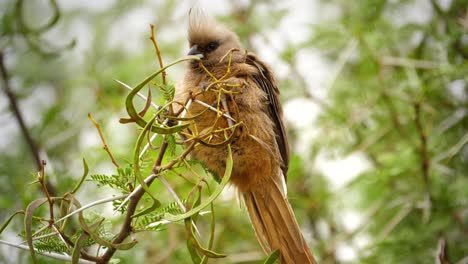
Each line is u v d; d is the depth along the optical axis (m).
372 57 12.16
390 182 11.51
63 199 6.27
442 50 12.13
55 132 12.31
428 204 10.84
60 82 13.80
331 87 12.37
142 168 6.44
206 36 9.89
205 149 8.55
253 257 11.47
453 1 12.50
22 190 9.59
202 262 6.20
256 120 8.73
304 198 12.04
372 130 12.15
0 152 11.73
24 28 11.23
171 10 13.94
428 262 10.61
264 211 8.84
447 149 11.73
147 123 6.07
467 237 11.08
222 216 11.70
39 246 6.27
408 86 11.59
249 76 9.10
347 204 11.96
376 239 11.08
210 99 8.31
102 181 6.40
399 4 13.15
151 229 6.37
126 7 14.41
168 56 12.88
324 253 11.77
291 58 12.49
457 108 11.84
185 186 10.66
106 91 12.54
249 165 8.69
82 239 6.10
